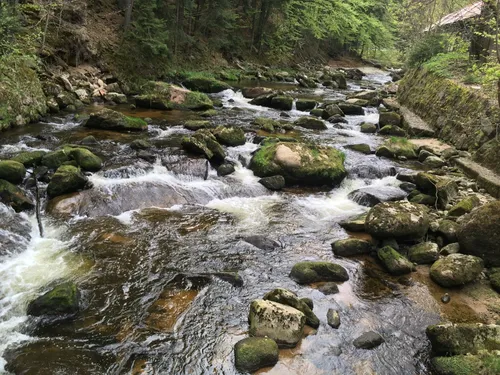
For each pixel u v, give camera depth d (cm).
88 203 752
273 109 1723
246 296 552
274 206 848
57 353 435
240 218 785
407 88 1867
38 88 1302
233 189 891
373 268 645
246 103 1822
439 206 841
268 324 477
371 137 1350
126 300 527
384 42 4184
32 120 1206
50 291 505
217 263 626
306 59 3506
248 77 2602
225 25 2531
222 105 1705
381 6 4031
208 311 517
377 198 869
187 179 904
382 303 561
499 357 426
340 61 4022
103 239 664
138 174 879
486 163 998
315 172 938
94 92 1579
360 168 1027
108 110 1205
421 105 1565
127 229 703
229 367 433
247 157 1033
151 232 701
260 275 604
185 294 547
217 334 479
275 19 3275
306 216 815
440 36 1848
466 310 554
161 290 552
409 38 2459
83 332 468
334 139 1293
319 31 3456
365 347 475
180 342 463
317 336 486
